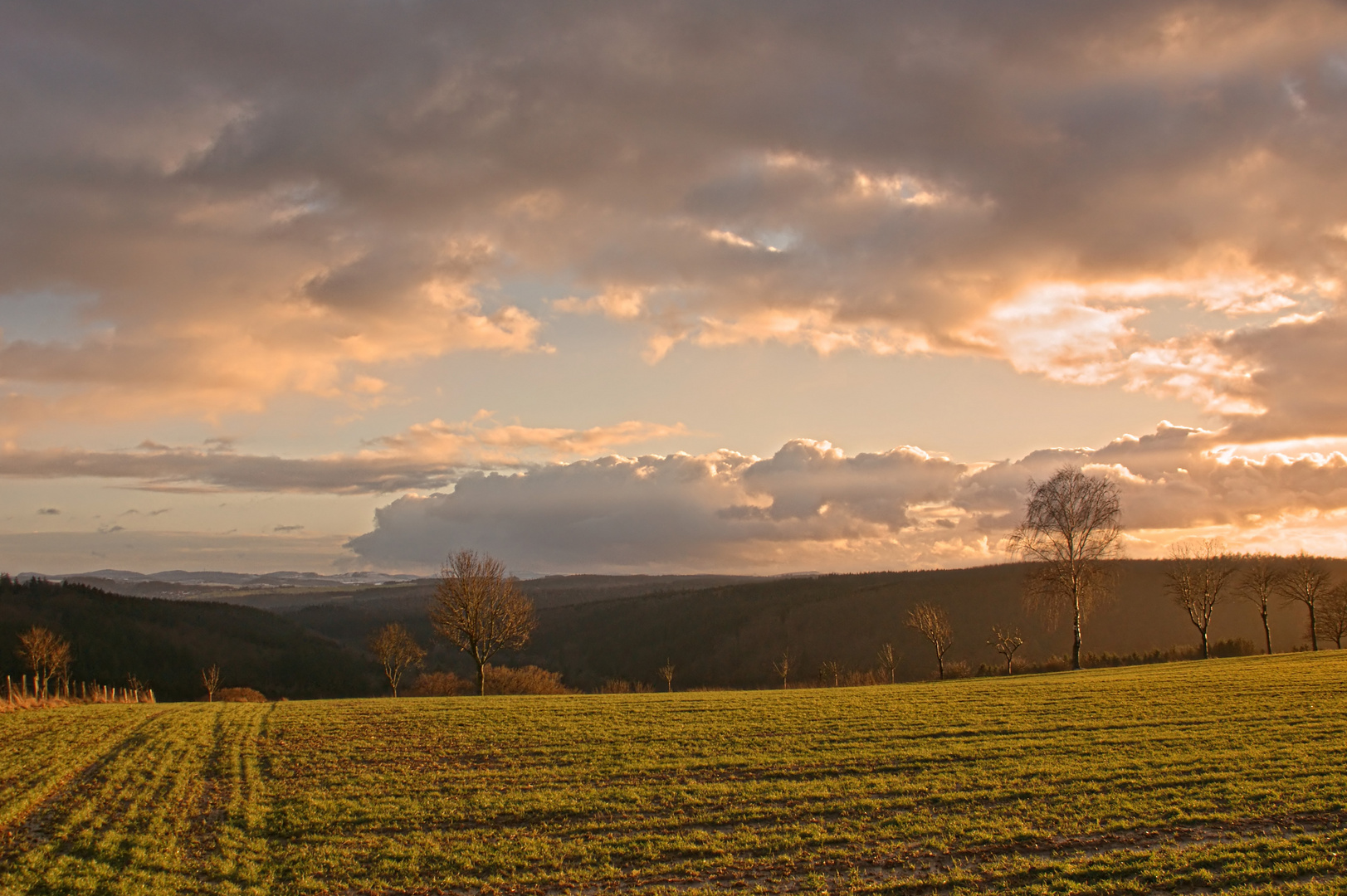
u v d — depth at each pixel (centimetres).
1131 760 2462
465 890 1756
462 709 4475
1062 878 1609
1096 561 7494
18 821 2338
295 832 2173
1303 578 8588
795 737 3186
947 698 4234
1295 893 1435
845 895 1614
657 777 2614
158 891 1781
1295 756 2361
